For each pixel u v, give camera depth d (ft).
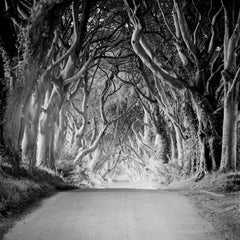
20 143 53.52
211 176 63.31
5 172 46.32
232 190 54.60
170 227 27.50
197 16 75.66
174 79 68.33
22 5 51.62
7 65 49.32
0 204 31.99
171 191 55.21
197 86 69.36
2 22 48.78
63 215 31.96
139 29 66.08
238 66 66.13
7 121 49.78
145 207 35.91
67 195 46.50
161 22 82.99
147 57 66.54
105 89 122.21
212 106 68.59
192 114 73.87
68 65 78.18
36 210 34.76
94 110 141.28
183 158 91.35
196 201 41.63
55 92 78.48
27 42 48.78
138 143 177.27
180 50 70.85
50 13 49.65
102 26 84.69
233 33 60.64
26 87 50.65
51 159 80.23
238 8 63.31
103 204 37.68
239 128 71.10
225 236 25.43
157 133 109.91
